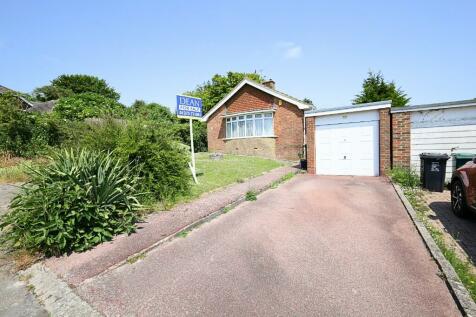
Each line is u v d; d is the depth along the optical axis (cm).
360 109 1033
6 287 347
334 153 1112
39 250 427
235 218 580
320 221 545
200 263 389
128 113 889
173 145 732
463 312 272
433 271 350
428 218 559
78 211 430
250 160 1516
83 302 307
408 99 2470
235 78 3534
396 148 959
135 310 291
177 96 836
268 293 314
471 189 518
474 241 447
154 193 659
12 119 1320
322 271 357
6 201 693
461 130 862
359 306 286
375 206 636
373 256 393
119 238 474
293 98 1647
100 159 513
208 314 281
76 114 2008
